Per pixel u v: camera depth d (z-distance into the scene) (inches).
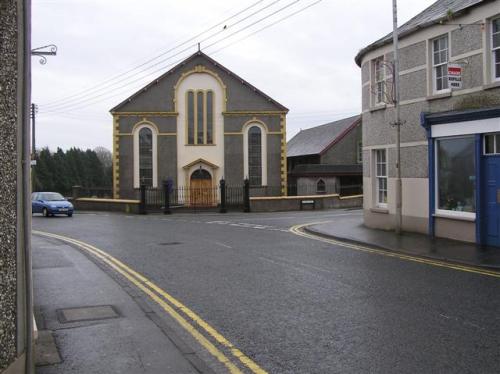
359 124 1989.4
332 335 242.8
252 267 422.6
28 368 177.5
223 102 1557.6
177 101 1545.3
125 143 1525.6
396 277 373.4
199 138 1556.3
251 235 666.8
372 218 705.0
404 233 609.6
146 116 1533.0
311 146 2133.4
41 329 257.6
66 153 2706.7
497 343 227.0
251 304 302.7
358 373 196.7
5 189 164.4
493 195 495.5
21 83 174.7
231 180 1556.3
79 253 526.0
